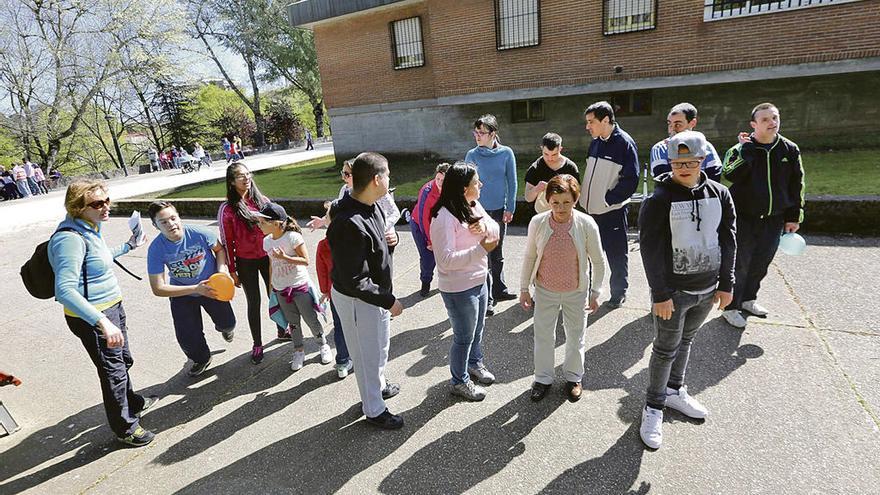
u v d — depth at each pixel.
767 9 9.58
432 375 3.63
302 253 3.67
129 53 28.86
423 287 5.21
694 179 2.42
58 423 3.53
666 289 2.53
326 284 3.41
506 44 12.50
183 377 4.02
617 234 4.19
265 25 34.91
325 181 14.85
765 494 2.30
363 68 15.88
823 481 2.34
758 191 3.55
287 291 3.69
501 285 4.79
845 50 9.16
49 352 4.88
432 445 2.86
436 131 15.28
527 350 3.85
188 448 3.07
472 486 2.52
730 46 10.07
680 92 11.62
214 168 27.53
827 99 10.34
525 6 11.96
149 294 6.27
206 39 37.19
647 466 2.54
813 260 4.89
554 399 3.18
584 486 2.45
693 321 2.70
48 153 28.89
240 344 4.54
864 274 4.45
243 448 3.01
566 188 2.74
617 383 3.29
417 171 14.20
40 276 2.82
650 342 3.76
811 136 10.66
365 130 16.55
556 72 11.99
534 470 2.59
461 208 2.85
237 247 3.85
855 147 10.31
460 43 13.05
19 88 26.77
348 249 2.55
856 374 3.09
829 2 9.06
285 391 3.62
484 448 2.79
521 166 12.98
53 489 2.81
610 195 4.03
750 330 3.74
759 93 10.88
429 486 2.55
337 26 15.91
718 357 3.44
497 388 3.38
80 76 27.50
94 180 2.90
